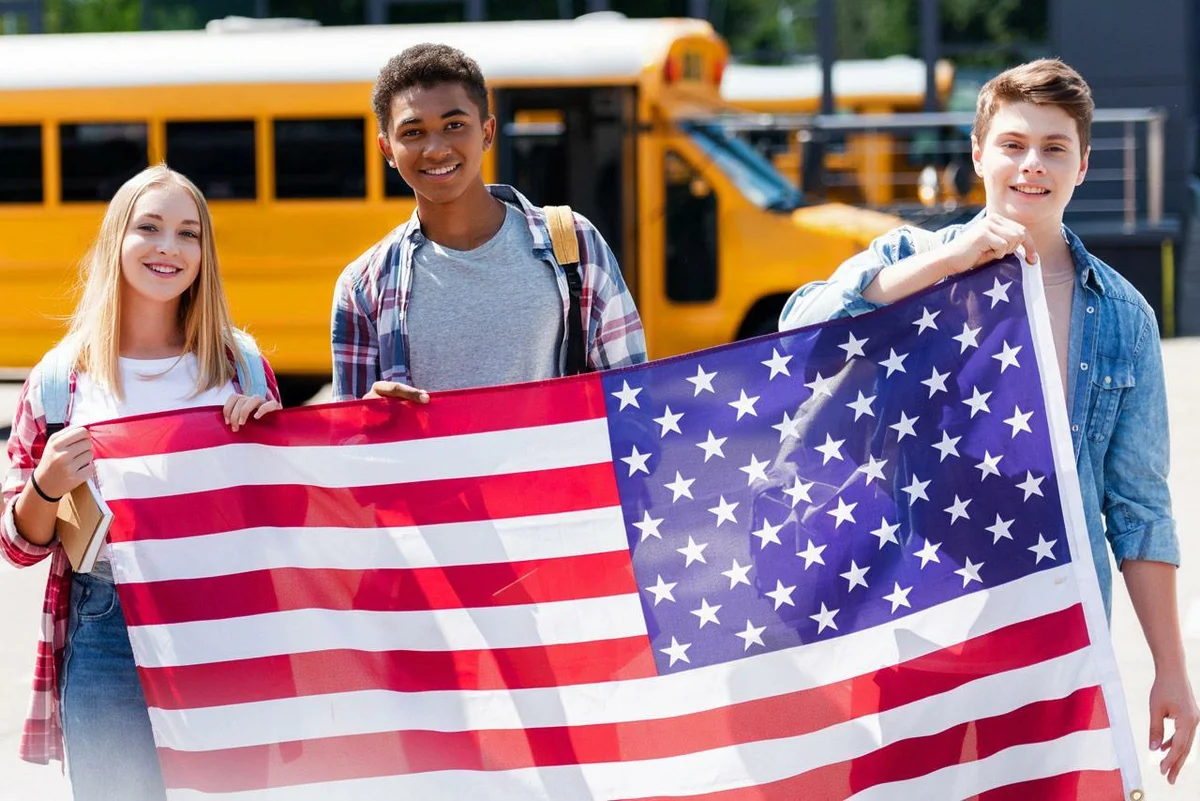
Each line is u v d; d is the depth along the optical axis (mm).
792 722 3504
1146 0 18438
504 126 12312
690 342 12242
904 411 3477
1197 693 5574
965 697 3443
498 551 3570
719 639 3527
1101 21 18594
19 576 8000
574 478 3555
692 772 3527
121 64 12555
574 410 3553
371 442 3578
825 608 3500
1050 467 3377
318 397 13492
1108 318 3350
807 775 3502
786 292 12125
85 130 12617
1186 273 17359
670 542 3537
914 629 3467
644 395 3545
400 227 3727
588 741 3549
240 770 3576
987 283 3408
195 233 3555
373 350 3740
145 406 3574
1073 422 3361
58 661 3512
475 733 3574
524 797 3562
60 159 12633
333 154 12383
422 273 3660
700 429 3533
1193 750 5246
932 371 3457
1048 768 3408
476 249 3650
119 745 3480
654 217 12156
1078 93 3229
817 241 11945
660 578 3539
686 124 12219
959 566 3443
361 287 3717
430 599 3584
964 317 3432
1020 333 3393
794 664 3506
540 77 12172
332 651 3598
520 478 3562
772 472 3525
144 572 3547
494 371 3660
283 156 12453
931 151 17078
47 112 12594
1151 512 3332
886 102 19141
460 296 3641
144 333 3615
